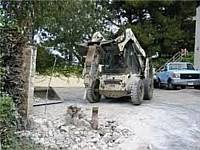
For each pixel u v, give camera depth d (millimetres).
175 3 28672
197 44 22562
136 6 28406
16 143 6391
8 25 7680
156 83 21547
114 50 13266
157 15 28594
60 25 19422
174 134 8133
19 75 7934
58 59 22500
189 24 29203
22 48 8070
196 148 6961
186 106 12633
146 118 10000
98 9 25188
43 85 21938
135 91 12750
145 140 7574
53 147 6730
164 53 29047
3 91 7562
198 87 20219
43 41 20219
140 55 14203
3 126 6262
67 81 23141
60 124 8445
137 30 27406
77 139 7387
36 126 8055
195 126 8992
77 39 21219
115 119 9727
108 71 13477
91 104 13094
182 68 20422
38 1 15273
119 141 7438
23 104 8094
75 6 19141
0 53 7082
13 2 14234
